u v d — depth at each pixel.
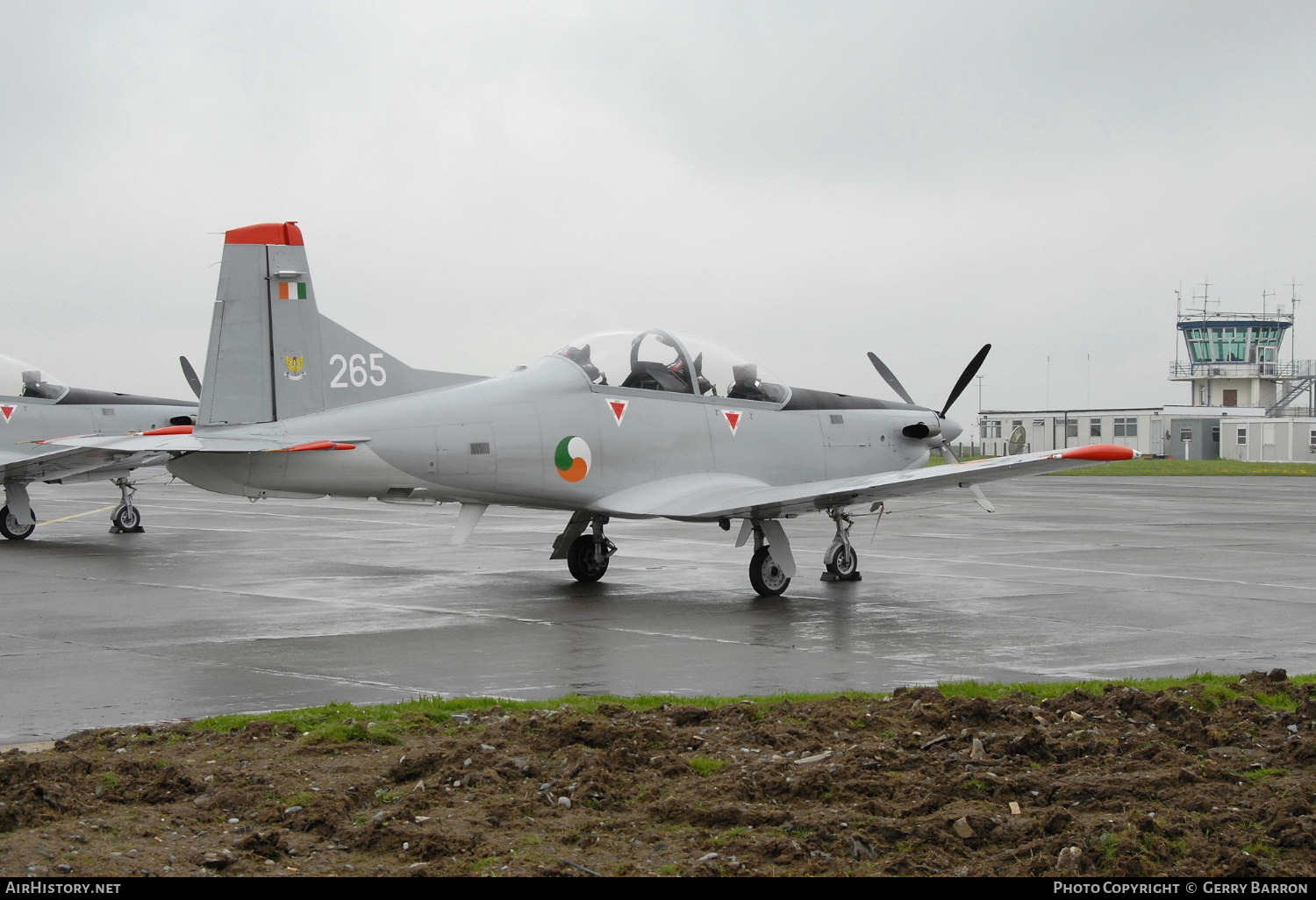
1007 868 4.98
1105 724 7.05
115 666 9.20
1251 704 7.43
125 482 21.28
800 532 22.14
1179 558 17.66
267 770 6.04
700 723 7.07
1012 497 34.47
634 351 14.07
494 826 5.33
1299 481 46.44
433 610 12.34
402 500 13.27
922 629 11.17
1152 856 5.04
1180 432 75.62
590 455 13.52
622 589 14.02
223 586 14.21
